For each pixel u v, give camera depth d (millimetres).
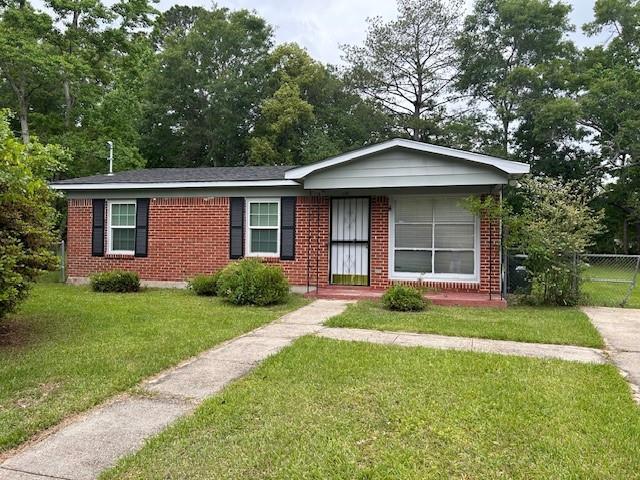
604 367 5000
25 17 18969
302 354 5410
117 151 21688
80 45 21219
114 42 21797
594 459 3012
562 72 26750
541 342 6168
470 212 9664
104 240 12312
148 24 22812
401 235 10547
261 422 3572
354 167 9688
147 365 4949
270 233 11289
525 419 3605
